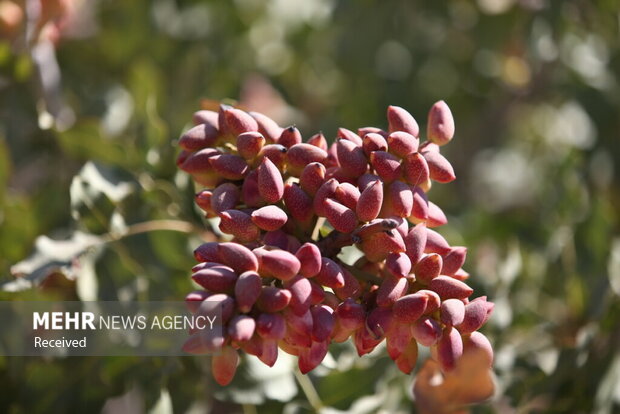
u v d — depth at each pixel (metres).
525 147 3.07
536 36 2.37
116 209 1.80
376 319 1.57
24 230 1.86
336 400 1.77
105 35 2.54
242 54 2.79
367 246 1.59
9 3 1.90
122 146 1.85
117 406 2.01
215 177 1.63
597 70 2.32
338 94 2.72
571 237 1.95
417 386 1.74
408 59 2.59
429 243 1.60
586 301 1.91
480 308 1.57
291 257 1.55
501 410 1.85
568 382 1.85
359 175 1.60
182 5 2.67
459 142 2.93
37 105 1.91
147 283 1.80
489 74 2.59
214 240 1.81
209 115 1.66
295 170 1.62
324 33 2.79
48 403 1.79
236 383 1.76
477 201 2.85
